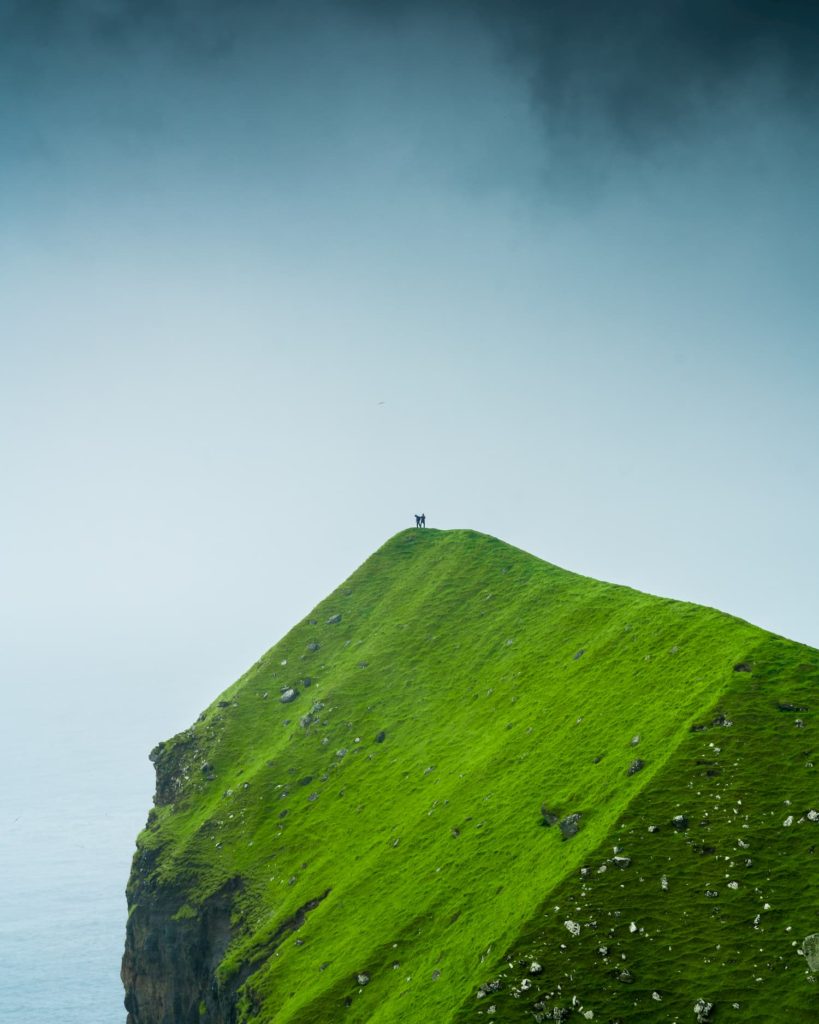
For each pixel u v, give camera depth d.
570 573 140.50
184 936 116.00
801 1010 59.22
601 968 65.81
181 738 148.12
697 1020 61.00
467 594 146.62
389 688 134.38
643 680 95.06
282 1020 83.81
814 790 71.75
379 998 79.56
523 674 116.88
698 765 76.88
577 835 78.75
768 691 81.38
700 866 69.75
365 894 95.88
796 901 65.38
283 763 130.38
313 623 160.25
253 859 116.94
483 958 71.94
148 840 132.38
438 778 107.56
